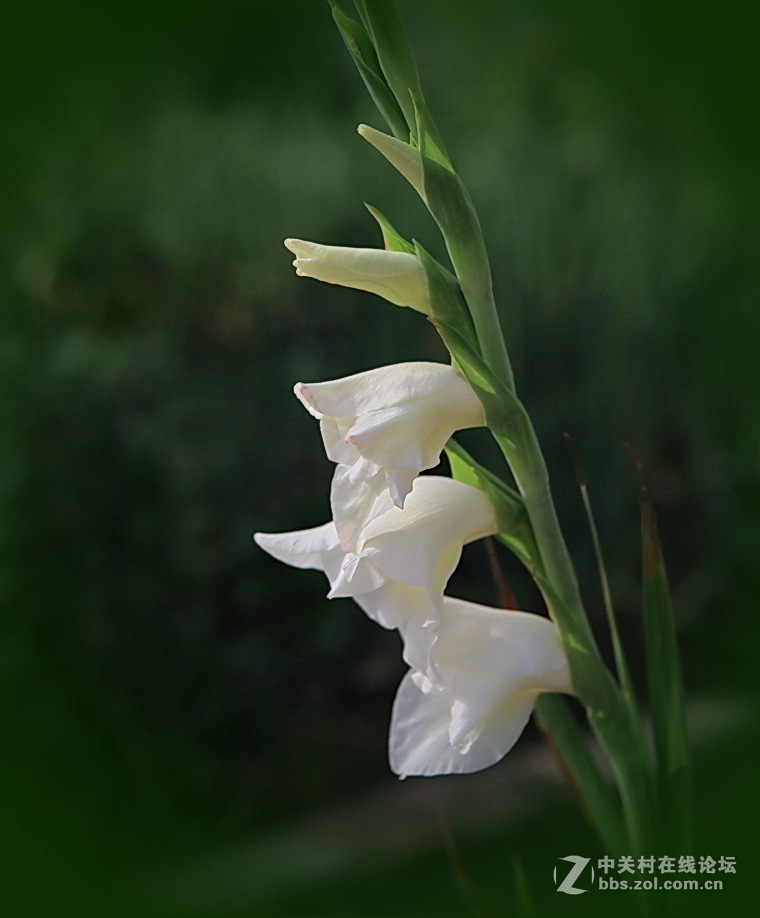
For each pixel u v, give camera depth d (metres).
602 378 2.50
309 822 2.03
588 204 2.66
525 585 2.39
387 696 2.36
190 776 2.14
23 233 2.58
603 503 2.46
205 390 2.42
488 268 1.13
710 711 2.25
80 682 2.20
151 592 2.26
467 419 1.12
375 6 1.12
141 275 2.57
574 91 3.03
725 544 2.55
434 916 1.70
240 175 2.65
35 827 1.99
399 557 1.12
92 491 2.28
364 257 1.12
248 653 2.29
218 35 3.11
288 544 1.16
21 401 2.28
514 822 1.95
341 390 1.12
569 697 2.24
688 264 2.63
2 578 2.18
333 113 3.02
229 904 1.81
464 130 2.92
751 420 2.61
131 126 2.82
